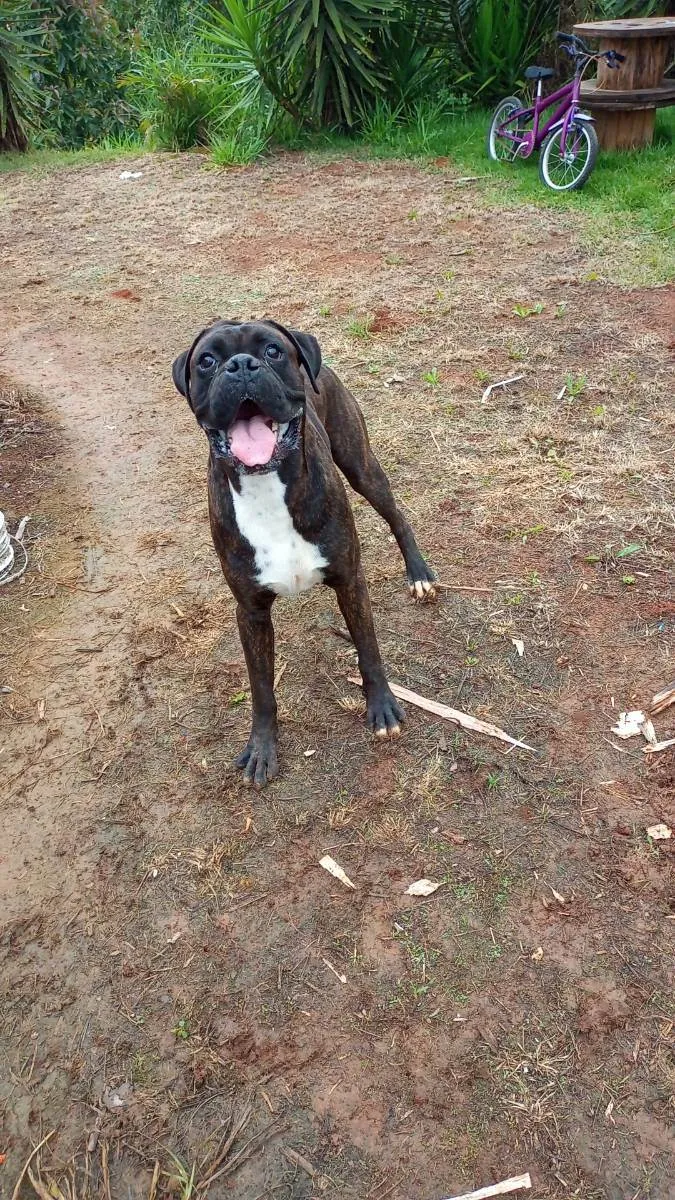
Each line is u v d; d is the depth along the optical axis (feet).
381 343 11.16
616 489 8.01
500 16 19.51
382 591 7.18
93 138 30.14
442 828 5.35
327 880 5.15
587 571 7.12
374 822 5.44
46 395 11.19
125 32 33.30
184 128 22.04
